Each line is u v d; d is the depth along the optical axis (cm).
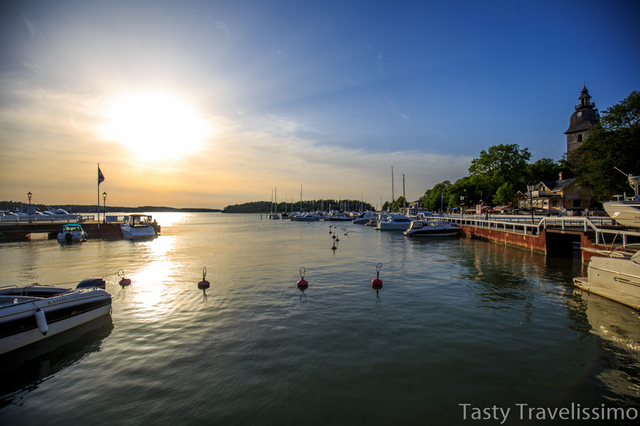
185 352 916
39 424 633
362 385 746
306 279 1819
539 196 6109
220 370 815
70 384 768
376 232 5981
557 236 2630
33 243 4044
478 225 4406
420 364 840
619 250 1612
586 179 3906
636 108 3381
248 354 898
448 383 756
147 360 873
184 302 1389
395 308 1291
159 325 1124
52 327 1018
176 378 782
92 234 4834
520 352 909
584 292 1521
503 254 2802
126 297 1477
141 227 4638
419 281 1756
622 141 3369
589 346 948
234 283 1733
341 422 625
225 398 701
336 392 720
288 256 2775
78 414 661
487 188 7606
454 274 1939
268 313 1236
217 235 5375
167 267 2247
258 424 620
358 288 1611
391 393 716
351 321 1147
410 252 2992
